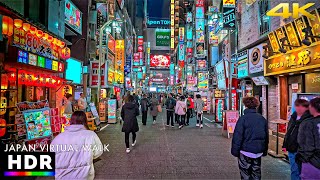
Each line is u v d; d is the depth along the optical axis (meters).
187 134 12.26
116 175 6.01
